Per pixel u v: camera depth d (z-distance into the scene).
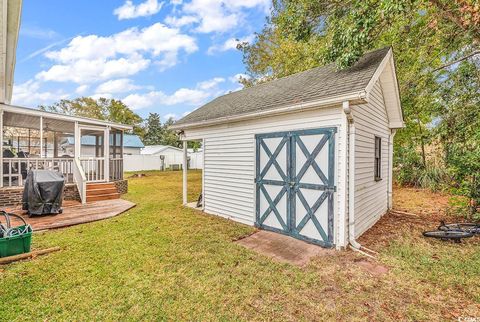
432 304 2.87
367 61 5.36
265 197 5.77
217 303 2.92
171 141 41.38
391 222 6.21
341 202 4.47
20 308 2.79
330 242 4.55
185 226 5.95
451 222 6.08
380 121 6.45
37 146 16.66
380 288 3.21
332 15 6.46
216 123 6.91
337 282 3.36
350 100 4.16
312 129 4.87
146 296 3.04
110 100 35.66
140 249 4.48
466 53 7.32
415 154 11.21
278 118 5.51
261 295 3.08
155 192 11.41
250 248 4.59
